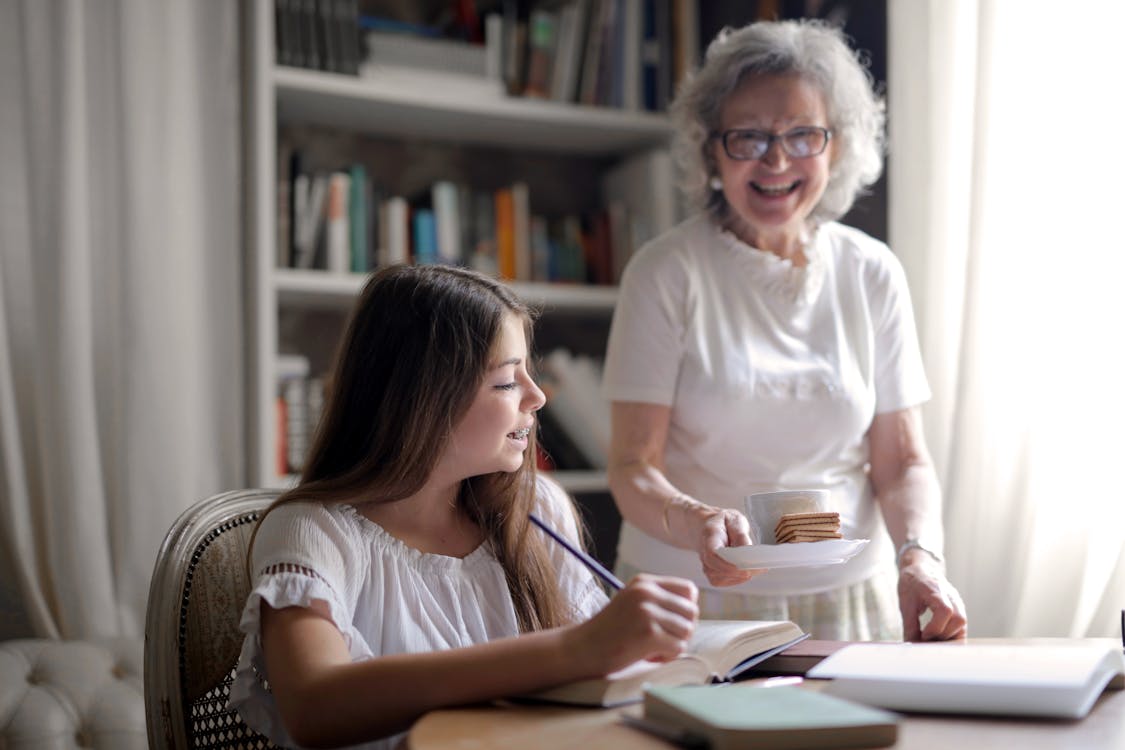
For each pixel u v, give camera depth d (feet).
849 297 5.25
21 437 6.84
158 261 7.02
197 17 7.32
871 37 7.48
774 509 3.88
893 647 3.38
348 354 3.76
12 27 6.95
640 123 8.83
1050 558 5.93
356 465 3.64
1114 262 5.72
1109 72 5.74
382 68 8.04
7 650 6.03
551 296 8.55
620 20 8.90
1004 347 6.18
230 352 7.34
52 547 6.64
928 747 2.47
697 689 2.77
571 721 2.77
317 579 3.21
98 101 7.09
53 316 6.76
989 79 6.19
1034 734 2.60
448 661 2.92
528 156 9.53
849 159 5.30
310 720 2.91
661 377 5.13
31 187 6.81
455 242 8.43
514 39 8.52
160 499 6.89
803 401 5.07
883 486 5.25
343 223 8.00
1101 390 5.74
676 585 3.01
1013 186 6.15
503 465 3.70
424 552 3.76
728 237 5.27
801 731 2.41
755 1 8.53
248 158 7.56
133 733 5.78
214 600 3.93
